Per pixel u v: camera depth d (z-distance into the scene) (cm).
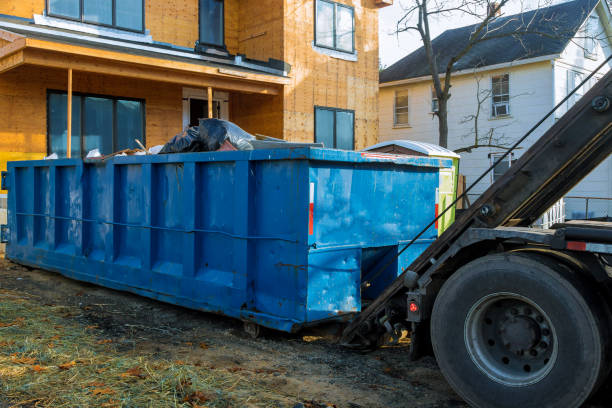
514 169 371
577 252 341
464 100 2405
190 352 495
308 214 484
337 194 511
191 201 587
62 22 1348
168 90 1530
